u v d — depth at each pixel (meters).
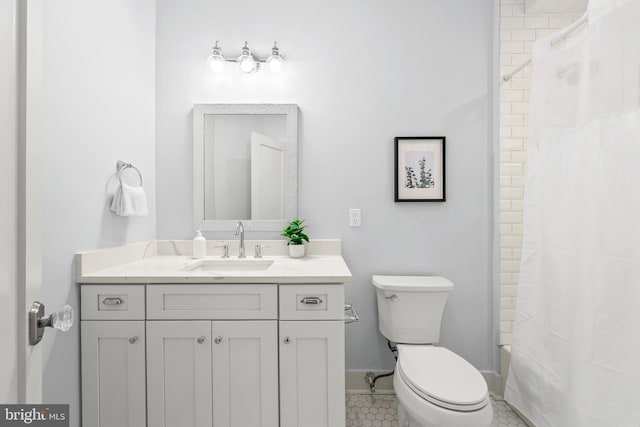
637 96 1.09
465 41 2.01
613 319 1.15
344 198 2.02
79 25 1.35
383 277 1.93
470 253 2.02
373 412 1.81
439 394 1.21
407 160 2.01
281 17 2.02
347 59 2.02
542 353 1.49
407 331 1.78
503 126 1.97
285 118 2.01
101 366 1.37
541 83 1.51
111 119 1.58
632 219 1.10
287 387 1.37
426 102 2.02
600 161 1.20
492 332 2.01
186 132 2.02
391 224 2.02
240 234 1.91
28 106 0.66
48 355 1.22
